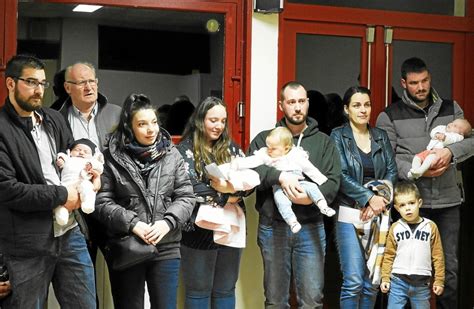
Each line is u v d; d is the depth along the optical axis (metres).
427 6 4.79
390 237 4.02
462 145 4.20
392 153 4.18
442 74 4.85
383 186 3.96
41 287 3.14
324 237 3.95
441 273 4.02
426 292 4.00
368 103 4.11
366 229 3.99
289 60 4.53
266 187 3.83
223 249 3.78
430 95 4.42
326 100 4.61
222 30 4.37
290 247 3.90
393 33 4.73
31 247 3.06
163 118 4.28
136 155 3.40
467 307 4.73
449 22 4.82
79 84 3.76
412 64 4.33
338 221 4.06
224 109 3.79
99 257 3.98
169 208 3.39
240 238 3.80
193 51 4.33
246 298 4.32
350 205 4.04
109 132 3.72
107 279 4.00
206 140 3.79
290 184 3.73
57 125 3.29
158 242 3.32
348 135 4.10
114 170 3.37
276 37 4.42
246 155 4.08
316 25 4.58
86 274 3.26
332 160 3.94
